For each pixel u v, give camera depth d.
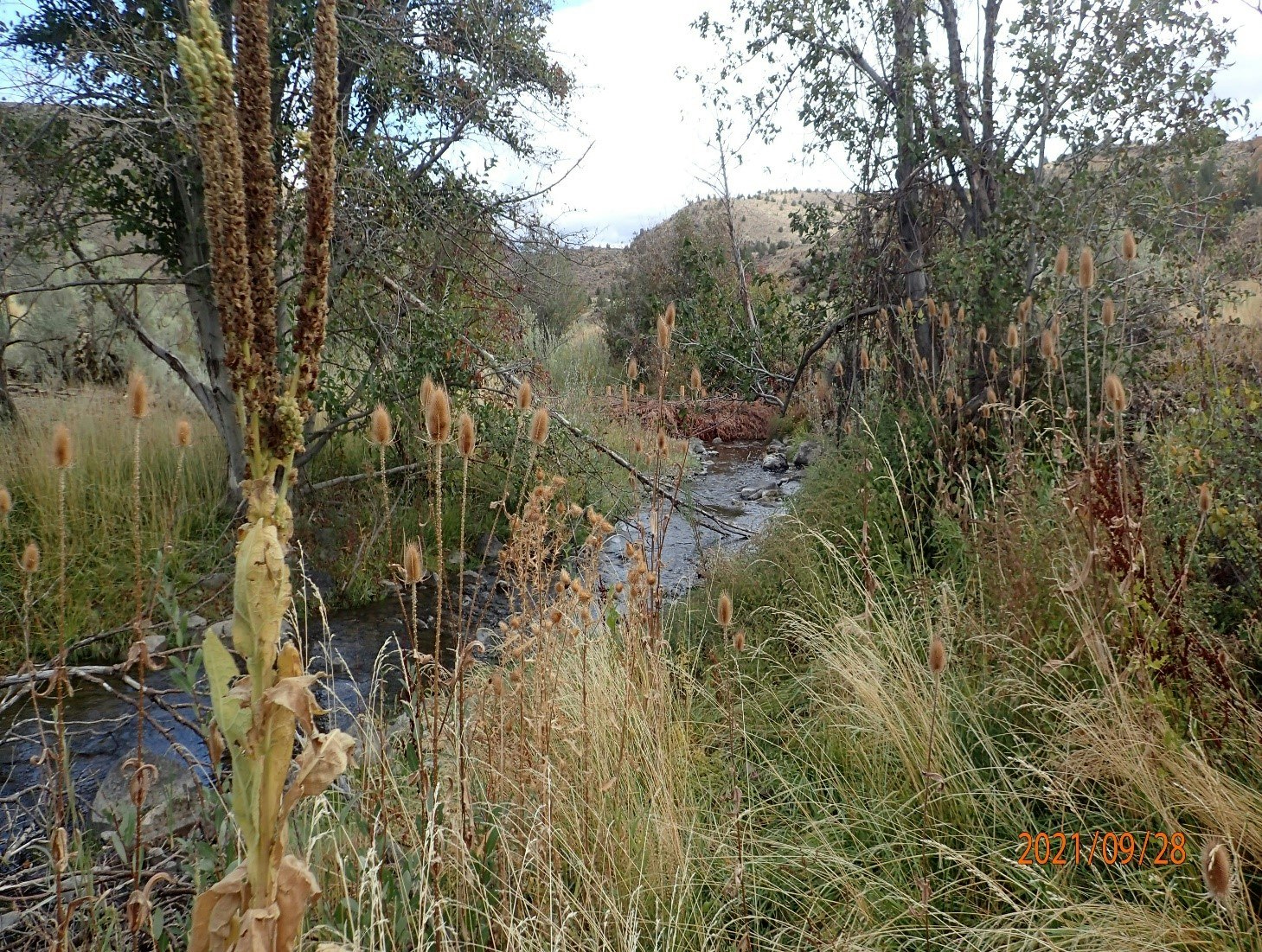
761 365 11.89
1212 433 3.81
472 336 8.36
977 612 4.35
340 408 7.86
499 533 8.50
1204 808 2.62
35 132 6.52
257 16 1.18
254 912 1.30
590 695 3.50
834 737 3.74
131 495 6.82
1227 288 5.68
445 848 2.59
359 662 5.98
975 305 6.46
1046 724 3.42
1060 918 2.56
